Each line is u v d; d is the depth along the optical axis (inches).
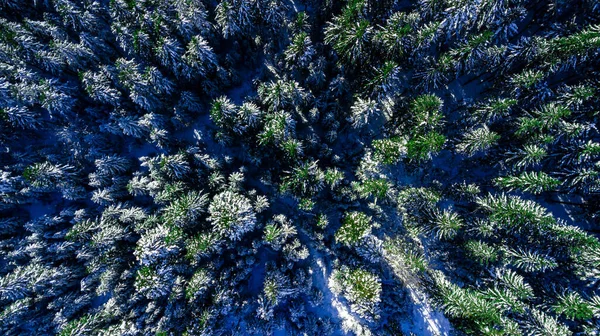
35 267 1120.2
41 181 1099.3
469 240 1044.5
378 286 1060.5
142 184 1129.4
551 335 879.7
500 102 925.8
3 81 1092.5
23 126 1149.7
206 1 1172.5
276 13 1087.6
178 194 1102.4
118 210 1136.8
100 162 1104.8
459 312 946.1
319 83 1129.4
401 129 1120.8
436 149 924.6
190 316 1114.7
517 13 991.0
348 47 1011.3
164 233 1053.8
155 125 1120.8
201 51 1024.2
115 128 1147.9
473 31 1086.4
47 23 1119.6
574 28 1004.6
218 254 1141.7
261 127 1099.9
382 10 1053.8
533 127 919.0
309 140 1136.2
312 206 1074.1
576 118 974.4
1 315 1072.2
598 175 968.3
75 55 1101.1
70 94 1157.1
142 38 1042.1
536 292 1002.7
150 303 1128.2
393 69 952.9
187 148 1138.7
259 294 1159.0
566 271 997.2
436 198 1030.4
